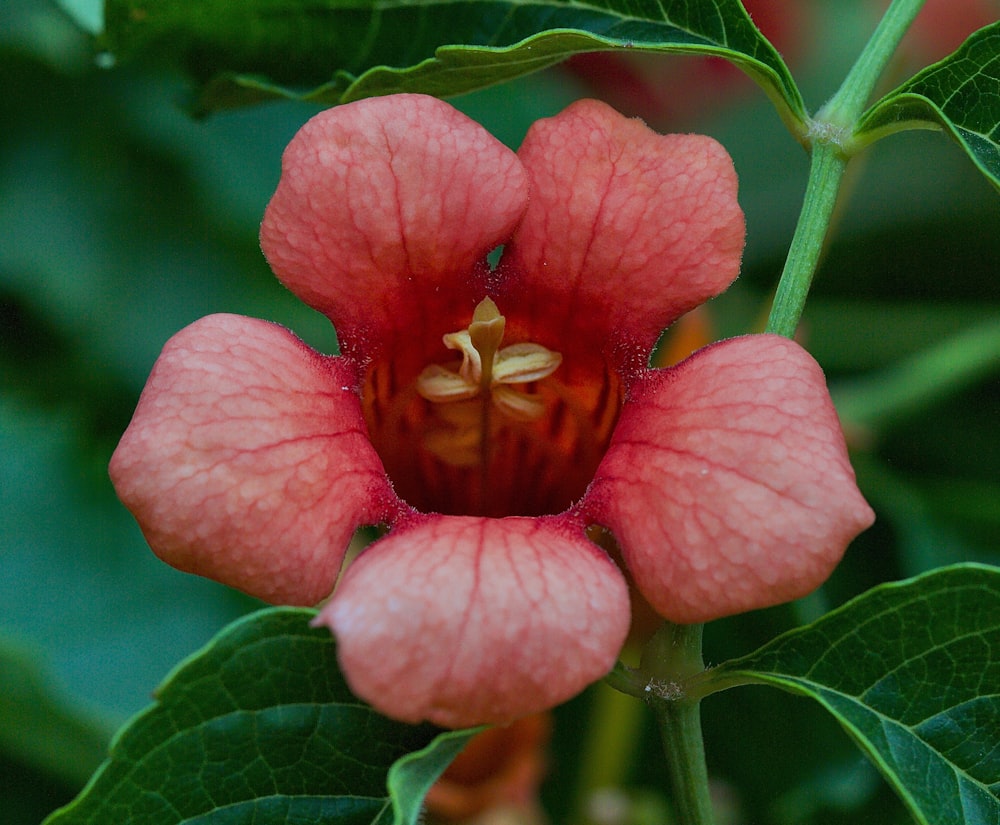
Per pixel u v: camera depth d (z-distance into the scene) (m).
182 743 0.23
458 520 0.24
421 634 0.23
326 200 0.24
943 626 0.24
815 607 0.28
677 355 0.28
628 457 0.24
